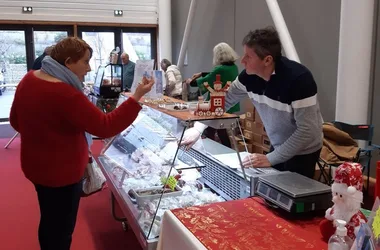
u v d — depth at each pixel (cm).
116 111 191
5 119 838
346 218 120
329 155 332
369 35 379
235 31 668
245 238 134
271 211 157
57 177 196
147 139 262
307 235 136
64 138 193
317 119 190
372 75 408
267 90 196
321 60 484
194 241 132
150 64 269
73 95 184
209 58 772
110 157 312
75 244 292
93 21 878
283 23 488
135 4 908
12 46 833
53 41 861
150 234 182
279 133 208
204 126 212
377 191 115
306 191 148
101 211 356
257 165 195
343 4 384
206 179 231
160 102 262
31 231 316
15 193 406
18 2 816
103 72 533
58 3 845
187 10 861
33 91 187
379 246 95
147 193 219
